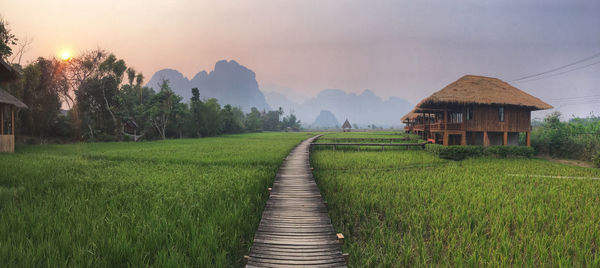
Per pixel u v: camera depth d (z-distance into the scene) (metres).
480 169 15.66
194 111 57.25
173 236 5.87
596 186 11.23
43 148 24.97
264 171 14.06
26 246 5.16
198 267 4.86
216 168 15.20
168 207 7.83
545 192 10.00
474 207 8.26
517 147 21.98
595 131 22.41
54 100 38.84
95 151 22.78
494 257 5.30
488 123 23.42
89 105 43.78
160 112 48.03
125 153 21.30
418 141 31.98
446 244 6.29
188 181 11.48
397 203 8.90
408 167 16.72
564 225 6.89
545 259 5.36
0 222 6.04
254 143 34.97
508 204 8.65
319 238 6.07
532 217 7.43
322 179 12.73
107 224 6.30
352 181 12.18
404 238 6.35
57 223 6.21
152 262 5.12
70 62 41.62
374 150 26.86
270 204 8.49
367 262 5.41
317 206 8.30
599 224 6.91
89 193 9.23
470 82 25.30
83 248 5.11
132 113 50.06
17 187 10.07
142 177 12.27
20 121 34.81
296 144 33.41
